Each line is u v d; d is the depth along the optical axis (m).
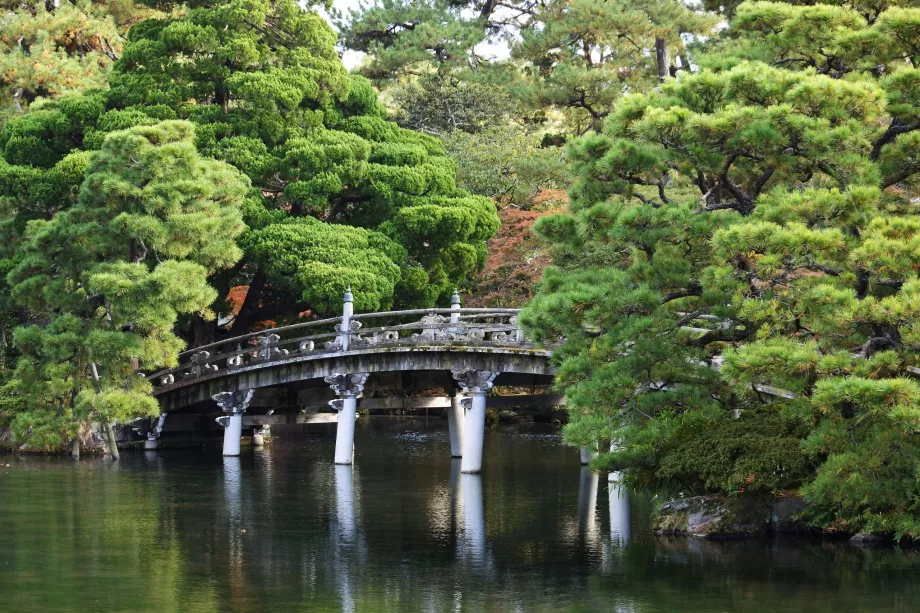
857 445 17.64
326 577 17.14
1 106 46.22
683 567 17.58
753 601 15.45
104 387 30.58
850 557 18.03
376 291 33.06
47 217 34.88
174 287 29.17
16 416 31.89
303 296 32.84
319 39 36.62
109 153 30.23
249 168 34.50
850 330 18.05
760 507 20.03
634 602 15.52
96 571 17.52
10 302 33.75
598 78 45.44
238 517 22.16
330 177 34.56
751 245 17.25
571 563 17.98
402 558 18.41
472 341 27.53
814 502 18.75
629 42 49.53
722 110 19.02
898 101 19.39
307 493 25.30
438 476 28.17
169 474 28.34
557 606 15.37
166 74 35.56
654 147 20.19
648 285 19.44
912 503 18.36
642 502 23.98
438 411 48.34
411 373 33.50
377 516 22.31
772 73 19.16
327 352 29.92
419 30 51.12
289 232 33.53
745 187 22.33
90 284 29.22
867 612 14.88
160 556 18.58
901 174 20.14
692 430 19.92
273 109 34.97
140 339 30.48
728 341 20.70
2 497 24.47
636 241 19.58
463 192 38.09
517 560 18.27
